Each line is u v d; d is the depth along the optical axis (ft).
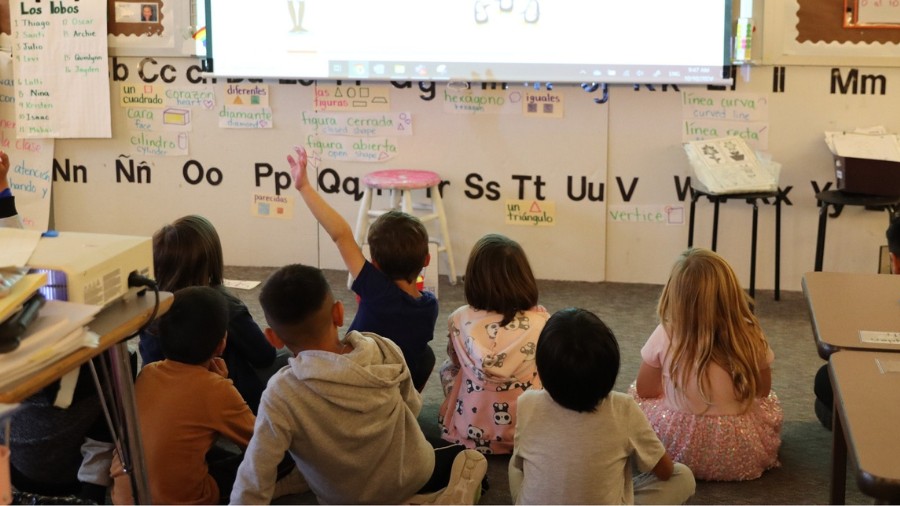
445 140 14.49
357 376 6.38
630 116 14.05
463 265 14.96
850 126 13.53
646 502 7.37
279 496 7.61
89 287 5.39
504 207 14.64
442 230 14.32
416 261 9.13
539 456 6.81
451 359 9.92
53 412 7.00
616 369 6.68
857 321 7.32
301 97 14.66
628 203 14.37
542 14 13.74
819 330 7.13
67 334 4.85
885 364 6.35
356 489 6.74
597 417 6.77
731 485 8.58
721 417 8.43
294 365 6.40
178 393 7.02
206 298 7.15
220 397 7.13
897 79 13.28
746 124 13.78
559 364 6.60
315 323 6.59
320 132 14.75
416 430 6.99
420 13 13.97
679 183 14.16
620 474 6.85
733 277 8.30
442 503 7.17
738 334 8.28
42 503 6.60
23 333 4.73
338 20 14.15
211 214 15.35
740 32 13.37
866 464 4.96
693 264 8.30
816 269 13.25
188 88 14.88
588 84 13.96
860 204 12.67
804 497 8.36
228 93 14.80
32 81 14.96
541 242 14.71
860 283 8.28
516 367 8.80
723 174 13.04
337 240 8.90
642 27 13.60
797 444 9.39
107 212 15.53
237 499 6.31
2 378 4.50
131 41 14.78
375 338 6.96
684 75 13.64
